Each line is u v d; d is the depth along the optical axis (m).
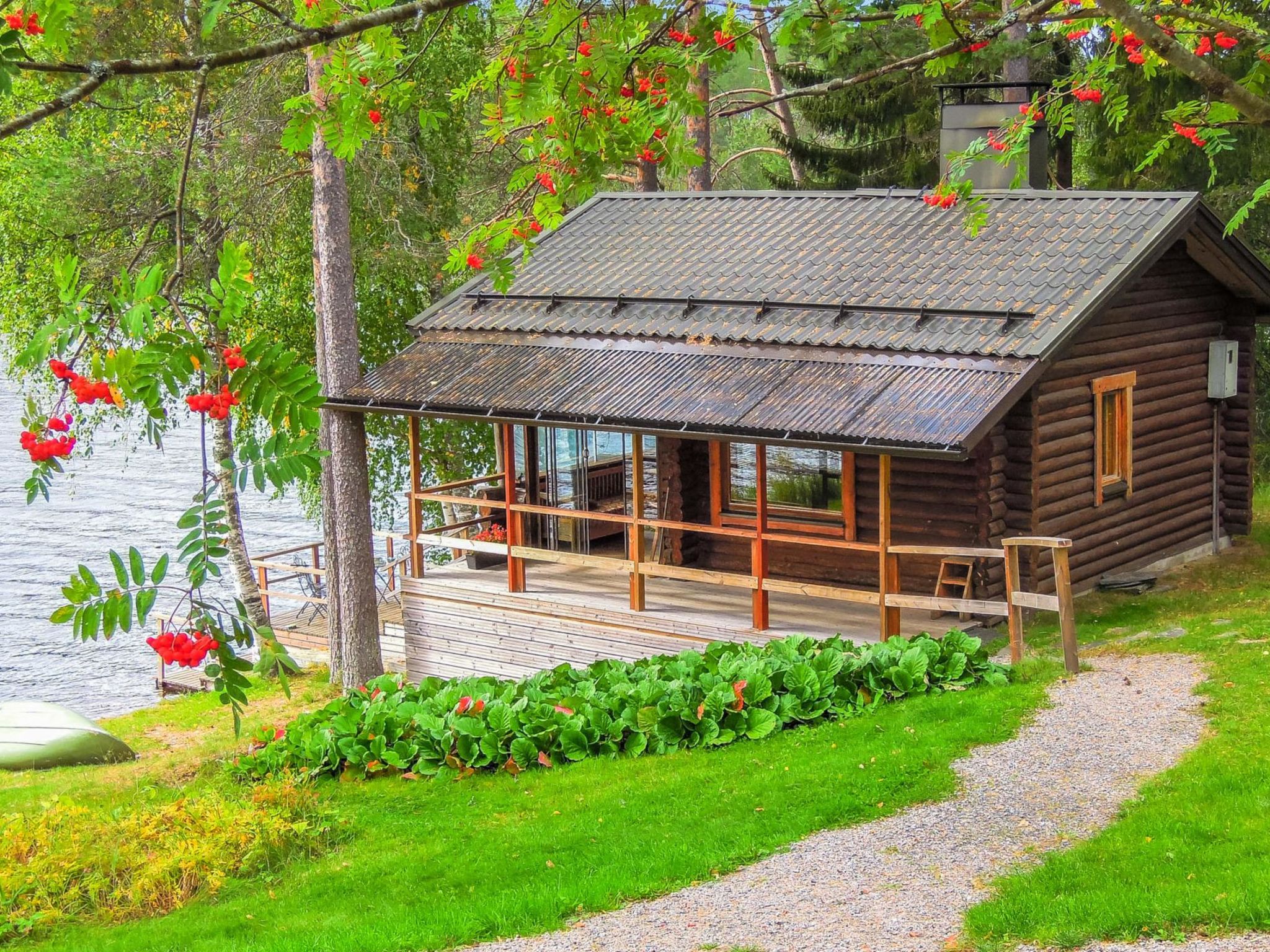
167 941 9.09
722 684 12.12
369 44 5.54
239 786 12.52
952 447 12.48
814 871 8.55
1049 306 14.11
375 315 25.11
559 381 15.84
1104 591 16.12
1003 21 6.33
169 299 3.95
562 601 16.39
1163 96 25.17
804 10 6.13
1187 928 6.95
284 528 34.03
